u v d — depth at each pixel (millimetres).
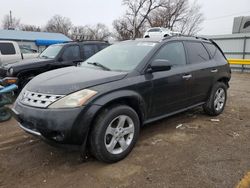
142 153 3562
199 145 3842
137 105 3582
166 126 4680
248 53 16609
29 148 3801
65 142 2943
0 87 5191
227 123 4914
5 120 5191
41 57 8070
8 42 10102
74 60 8016
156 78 3801
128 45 4422
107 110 3170
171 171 3086
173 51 4320
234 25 23109
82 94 2994
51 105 2930
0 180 2945
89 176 3008
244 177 2936
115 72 3566
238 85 10414
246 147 3787
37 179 2963
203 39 5312
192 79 4473
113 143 3244
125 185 2814
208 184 2809
